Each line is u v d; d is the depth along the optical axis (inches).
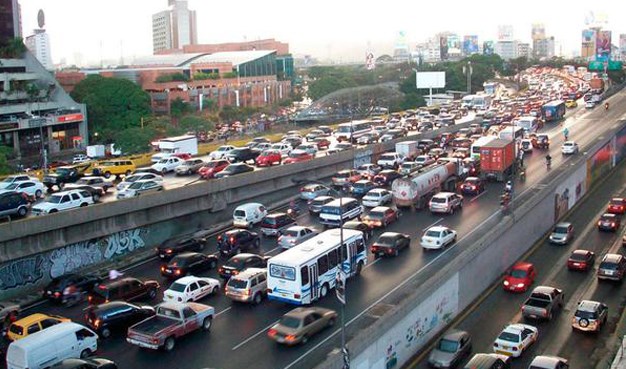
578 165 2933.1
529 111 5605.3
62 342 1258.0
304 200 2795.3
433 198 2458.2
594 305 1609.3
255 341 1376.7
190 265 1833.2
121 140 4490.7
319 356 1280.8
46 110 5034.5
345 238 1742.1
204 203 2395.4
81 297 1676.9
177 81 7357.3
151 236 2175.2
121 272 1916.8
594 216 2716.5
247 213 2333.9
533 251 2268.7
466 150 3516.2
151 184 2394.2
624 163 3828.7
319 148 3791.8
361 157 3388.3
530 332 1498.5
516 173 3065.9
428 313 1521.9
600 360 1432.1
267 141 3993.6
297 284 1535.4
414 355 1459.2
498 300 1807.3
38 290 1792.6
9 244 1728.6
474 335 1578.5
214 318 1519.4
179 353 1326.3
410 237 2146.9
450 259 1900.8
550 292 1701.5
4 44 5128.0
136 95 5605.3
